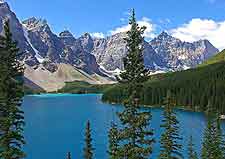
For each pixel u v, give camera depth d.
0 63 37.03
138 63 33.69
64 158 106.00
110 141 47.50
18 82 37.56
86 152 56.22
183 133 141.12
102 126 172.62
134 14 34.00
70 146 124.38
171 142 49.44
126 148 34.03
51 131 158.75
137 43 33.78
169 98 50.06
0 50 37.03
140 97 34.16
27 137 141.62
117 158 34.88
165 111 49.94
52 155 110.38
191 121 185.50
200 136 133.50
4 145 36.72
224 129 143.50
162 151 49.78
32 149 118.44
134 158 33.56
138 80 33.66
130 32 33.91
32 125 179.50
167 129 49.56
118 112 34.50
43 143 129.38
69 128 168.88
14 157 38.28
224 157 61.69
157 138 123.12
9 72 36.81
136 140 34.78
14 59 37.31
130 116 33.75
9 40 37.22
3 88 36.44
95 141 130.00
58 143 129.62
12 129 37.84
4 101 36.66
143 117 33.38
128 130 33.97
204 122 179.62
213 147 59.38
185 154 95.38
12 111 36.72
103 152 110.81
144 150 33.56
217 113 62.28
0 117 36.50
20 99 37.78
